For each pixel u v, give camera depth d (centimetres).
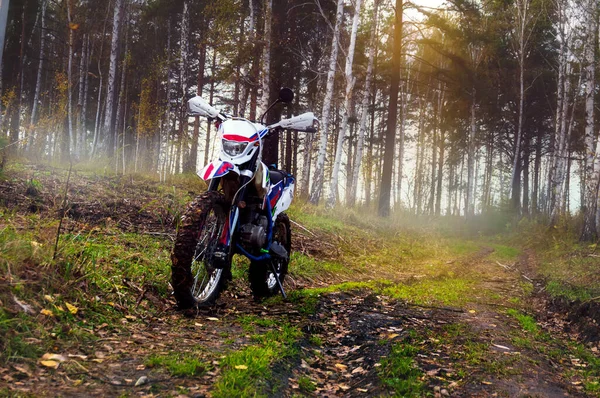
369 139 3881
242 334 374
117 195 791
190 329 375
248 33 1897
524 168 4284
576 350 444
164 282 460
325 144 1755
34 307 316
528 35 3238
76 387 246
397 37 2238
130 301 402
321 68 2520
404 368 332
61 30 3241
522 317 554
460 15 2395
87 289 382
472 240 2394
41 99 3306
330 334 425
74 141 2311
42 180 770
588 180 1563
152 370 279
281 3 2217
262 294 528
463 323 493
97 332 331
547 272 1046
